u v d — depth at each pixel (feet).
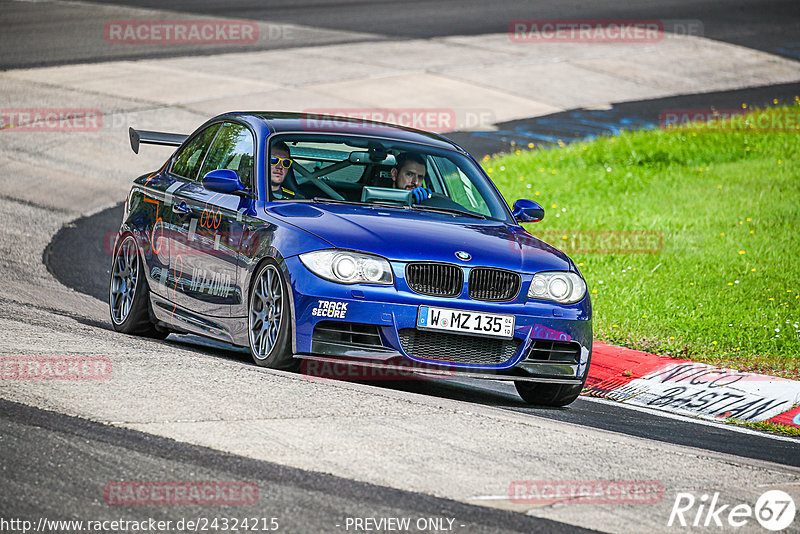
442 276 78.59
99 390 65.77
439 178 93.09
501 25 371.76
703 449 73.97
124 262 101.35
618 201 176.96
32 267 130.00
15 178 179.63
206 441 57.36
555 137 236.84
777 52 348.59
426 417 66.74
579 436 67.05
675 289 128.57
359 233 79.46
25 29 315.17
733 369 102.22
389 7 399.24
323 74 279.69
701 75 313.12
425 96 266.16
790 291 127.03
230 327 85.10
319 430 61.05
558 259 84.84
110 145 207.00
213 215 88.33
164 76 265.95
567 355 82.89
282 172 87.56
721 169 198.39
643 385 100.12
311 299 76.54
